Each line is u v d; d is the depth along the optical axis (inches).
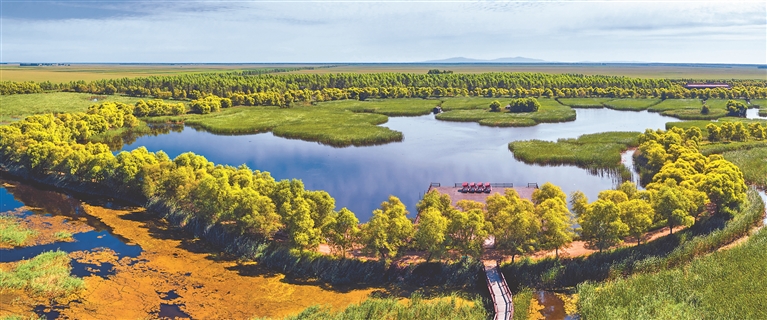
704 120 6850.4
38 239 2785.4
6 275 2266.2
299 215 2506.2
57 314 2027.6
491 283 2234.3
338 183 4116.6
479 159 4889.3
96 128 6008.9
